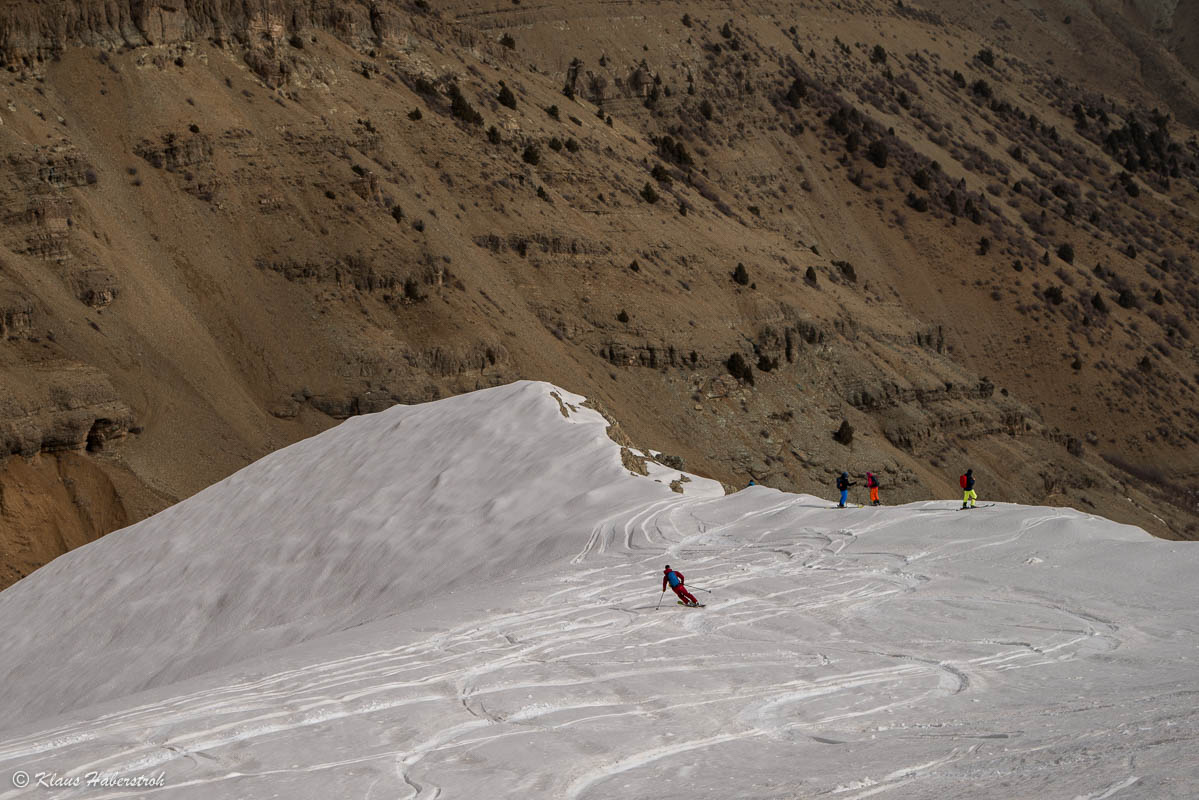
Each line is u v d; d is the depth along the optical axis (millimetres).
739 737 16562
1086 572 27891
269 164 101250
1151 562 28062
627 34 189375
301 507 50531
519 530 41906
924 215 173125
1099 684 18828
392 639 25516
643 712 18188
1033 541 31188
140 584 47719
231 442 81500
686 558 34094
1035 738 14945
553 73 178625
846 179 177125
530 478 46469
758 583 29562
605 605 28266
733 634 24359
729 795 13438
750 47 199375
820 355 120812
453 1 186000
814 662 21516
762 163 173250
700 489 45625
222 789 14727
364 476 51375
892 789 13078
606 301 111000
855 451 109062
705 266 123938
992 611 25156
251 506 52000
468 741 16750
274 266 94938
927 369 128875
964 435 123875
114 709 21422
